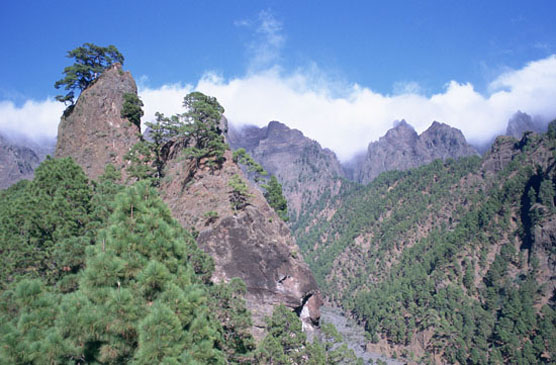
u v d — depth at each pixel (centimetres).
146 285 2148
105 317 1967
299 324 5556
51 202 4028
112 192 4959
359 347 16512
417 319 16725
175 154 8188
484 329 14738
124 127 8556
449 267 19125
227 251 6575
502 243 19725
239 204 7056
